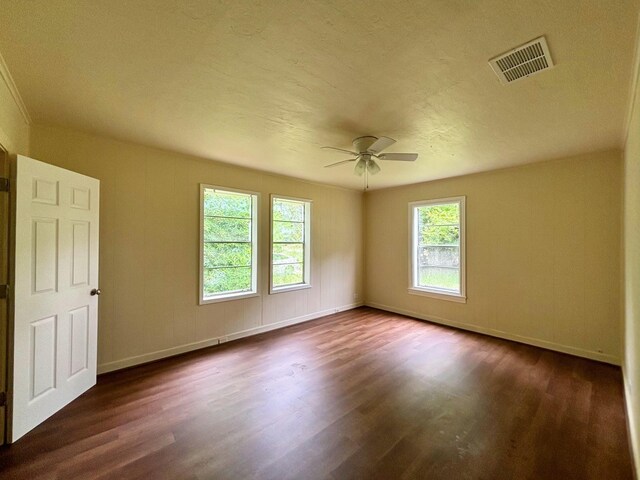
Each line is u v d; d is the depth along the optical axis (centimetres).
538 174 377
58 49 160
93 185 268
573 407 238
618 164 320
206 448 189
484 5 128
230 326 397
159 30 145
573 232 350
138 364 317
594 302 335
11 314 196
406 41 151
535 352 356
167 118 249
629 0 123
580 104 216
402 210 540
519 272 393
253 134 284
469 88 196
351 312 553
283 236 477
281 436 201
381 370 305
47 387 220
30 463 176
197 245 366
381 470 171
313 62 170
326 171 430
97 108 231
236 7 130
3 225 197
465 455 184
